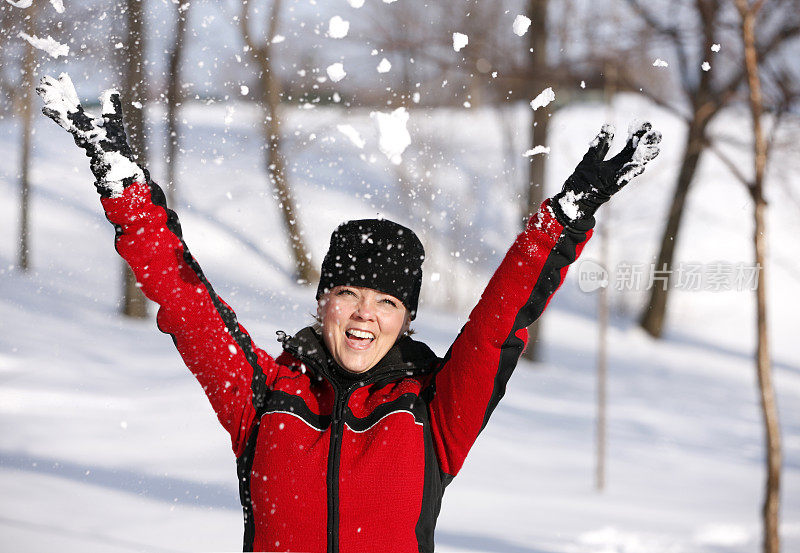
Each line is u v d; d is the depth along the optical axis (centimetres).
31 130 3575
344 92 1490
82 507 1071
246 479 408
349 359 411
